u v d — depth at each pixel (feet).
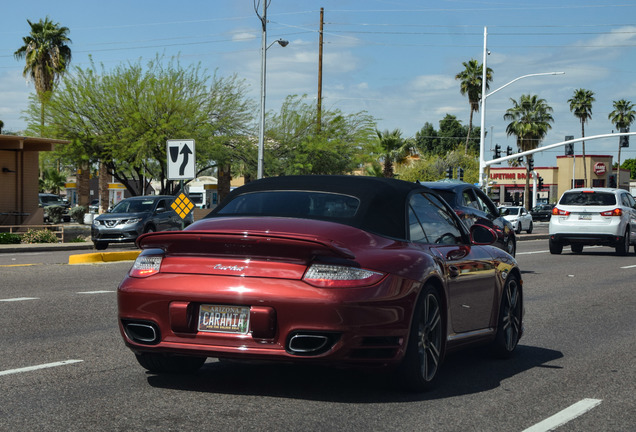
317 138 163.12
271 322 16.96
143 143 132.57
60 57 182.39
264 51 117.60
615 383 21.25
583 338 29.12
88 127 138.10
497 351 24.31
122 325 18.60
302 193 20.26
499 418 17.15
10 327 29.12
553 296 42.73
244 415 16.84
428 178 259.80
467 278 21.49
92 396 18.43
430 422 16.61
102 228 84.69
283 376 20.84
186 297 17.51
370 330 17.11
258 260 17.40
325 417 16.79
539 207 253.65
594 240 77.36
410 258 18.65
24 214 110.73
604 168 351.67
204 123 141.28
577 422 17.07
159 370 20.84
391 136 220.43
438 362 19.86
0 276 49.96
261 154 118.11
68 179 308.60
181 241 17.70
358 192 20.06
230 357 17.30
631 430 16.56
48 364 22.30
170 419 16.42
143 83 136.15
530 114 280.51
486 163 149.89
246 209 20.04
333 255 17.12
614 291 45.34
